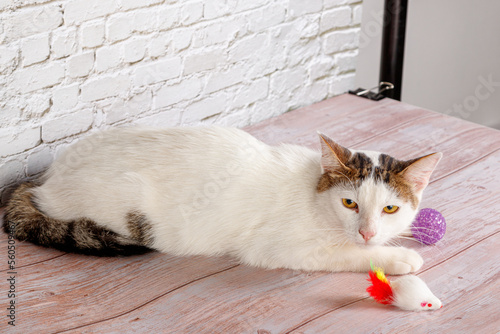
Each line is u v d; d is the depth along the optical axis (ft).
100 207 6.42
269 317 5.72
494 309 5.84
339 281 6.25
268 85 9.48
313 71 9.96
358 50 10.80
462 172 8.30
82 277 6.20
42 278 6.16
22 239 6.61
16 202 6.74
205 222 6.37
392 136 9.21
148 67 8.04
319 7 9.47
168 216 6.39
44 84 7.13
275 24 9.07
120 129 7.09
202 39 8.39
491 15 12.79
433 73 12.59
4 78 6.75
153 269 6.37
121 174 6.44
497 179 8.16
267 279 6.27
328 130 9.34
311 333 5.51
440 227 6.73
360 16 10.13
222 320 5.67
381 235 5.85
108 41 7.50
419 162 5.79
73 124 7.63
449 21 12.19
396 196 5.81
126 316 5.68
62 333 5.42
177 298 5.95
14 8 6.52
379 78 10.71
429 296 5.79
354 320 5.67
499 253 6.70
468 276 6.32
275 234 6.28
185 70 8.43
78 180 6.53
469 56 12.94
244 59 8.98
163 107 8.48
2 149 7.07
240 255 6.48
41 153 7.47
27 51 6.82
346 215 5.89
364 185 5.78
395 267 6.21
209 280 6.23
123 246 6.33
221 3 8.32
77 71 7.37
